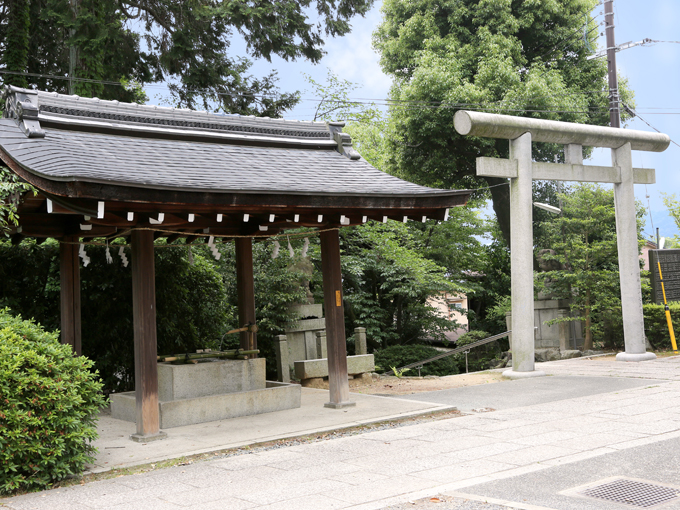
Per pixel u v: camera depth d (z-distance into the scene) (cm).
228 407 847
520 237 1209
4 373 536
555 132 1247
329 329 903
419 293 1953
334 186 805
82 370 627
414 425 777
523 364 1212
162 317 1138
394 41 2269
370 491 490
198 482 543
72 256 915
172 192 647
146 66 1719
